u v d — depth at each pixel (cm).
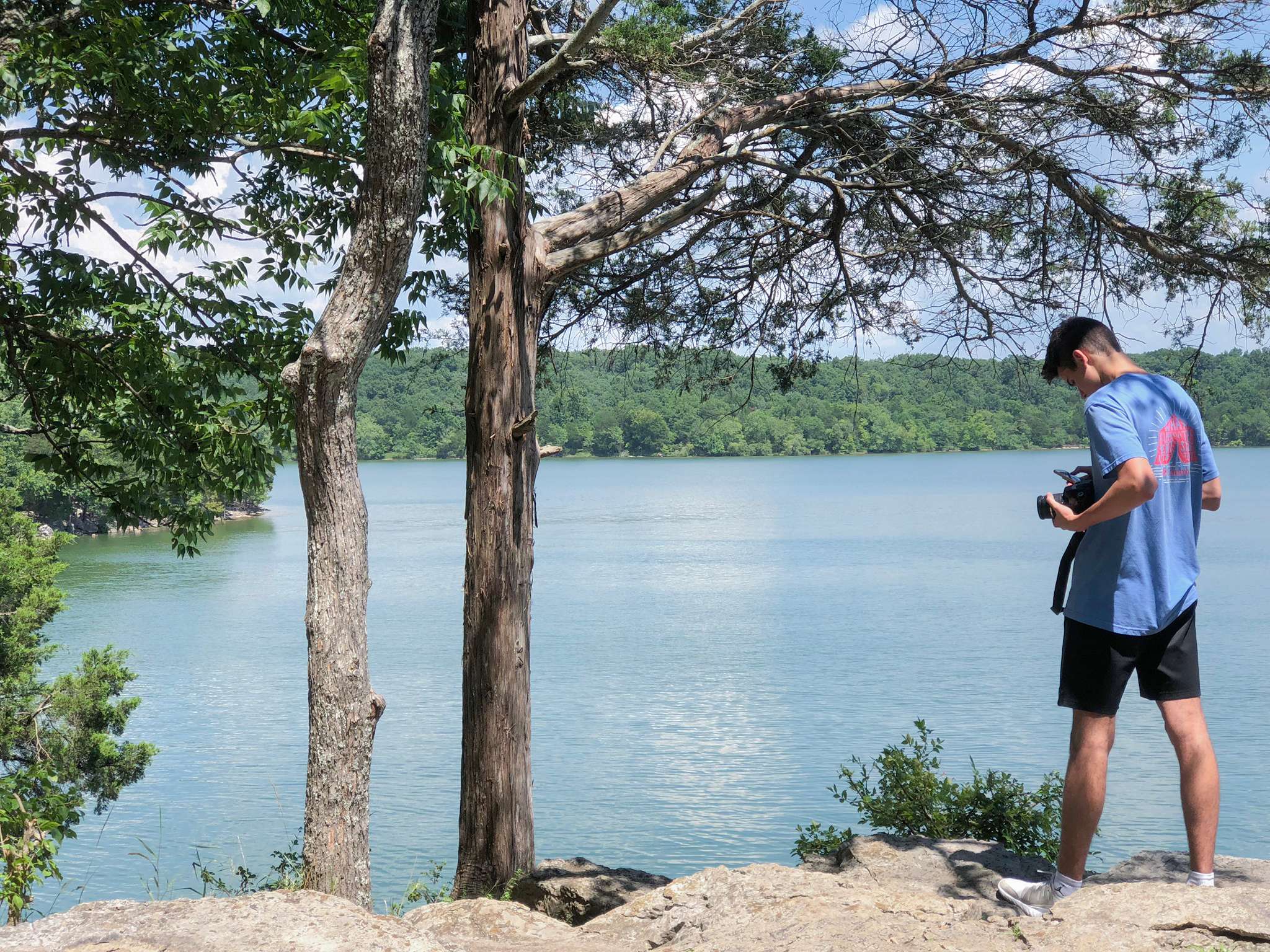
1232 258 838
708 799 2570
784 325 1055
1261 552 8381
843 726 3322
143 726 3297
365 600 502
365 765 496
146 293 939
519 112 718
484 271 714
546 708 3634
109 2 681
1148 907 318
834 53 858
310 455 492
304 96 769
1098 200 888
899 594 6531
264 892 317
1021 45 801
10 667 2002
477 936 419
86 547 9600
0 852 475
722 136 826
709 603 6219
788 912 360
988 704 3581
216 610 5859
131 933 287
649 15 681
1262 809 2419
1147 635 337
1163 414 342
